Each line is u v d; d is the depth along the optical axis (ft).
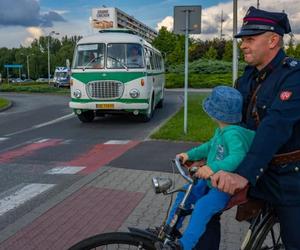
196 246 8.82
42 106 79.56
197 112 58.08
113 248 8.96
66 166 27.25
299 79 8.06
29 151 32.63
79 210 18.38
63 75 174.91
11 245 14.90
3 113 66.59
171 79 155.84
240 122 8.86
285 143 8.11
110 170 25.46
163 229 8.76
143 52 48.39
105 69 47.16
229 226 16.24
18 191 21.74
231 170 8.10
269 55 8.61
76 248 9.02
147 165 26.78
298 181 8.35
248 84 9.11
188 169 9.44
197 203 8.57
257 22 8.52
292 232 8.48
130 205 18.95
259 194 8.59
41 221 17.11
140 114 49.37
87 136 39.93
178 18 38.27
